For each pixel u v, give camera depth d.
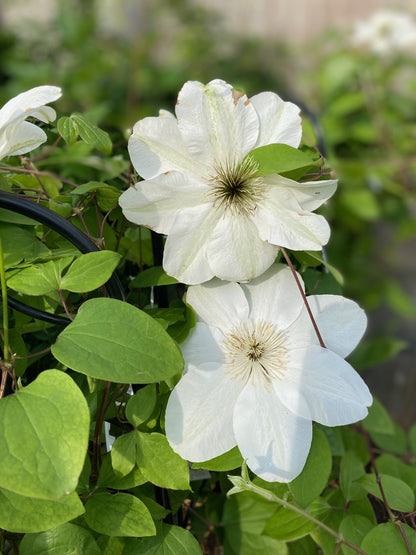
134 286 0.43
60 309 0.48
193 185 0.40
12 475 0.30
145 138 0.40
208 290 0.42
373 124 1.41
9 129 0.37
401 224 1.43
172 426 0.39
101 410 0.41
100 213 0.49
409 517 0.50
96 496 0.40
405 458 0.62
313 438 0.41
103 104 1.08
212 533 0.59
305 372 0.40
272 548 0.51
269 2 2.09
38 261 0.40
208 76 1.50
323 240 0.39
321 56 1.60
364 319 0.42
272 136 0.41
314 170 0.48
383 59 1.49
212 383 0.40
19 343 0.43
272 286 0.43
